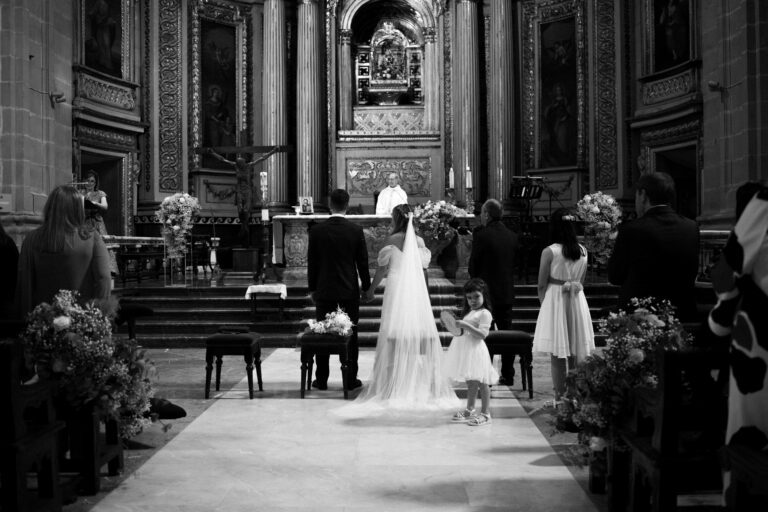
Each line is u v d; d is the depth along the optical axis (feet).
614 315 15.06
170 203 49.32
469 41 66.80
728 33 40.37
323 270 25.93
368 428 20.68
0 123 41.11
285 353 35.53
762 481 8.79
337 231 25.85
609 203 41.39
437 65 70.54
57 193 16.30
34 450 12.32
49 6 44.27
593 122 60.90
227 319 40.09
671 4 54.03
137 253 50.42
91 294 16.69
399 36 73.20
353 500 14.75
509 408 23.24
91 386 14.64
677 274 16.38
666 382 11.93
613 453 13.97
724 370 12.27
